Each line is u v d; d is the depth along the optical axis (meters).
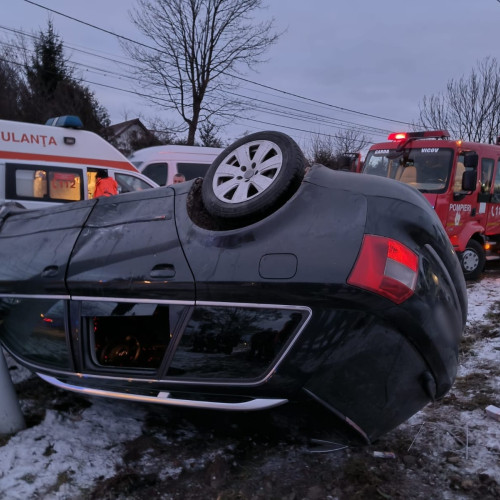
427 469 2.91
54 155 8.30
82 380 2.77
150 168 11.28
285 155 2.67
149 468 2.84
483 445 3.16
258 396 2.44
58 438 3.03
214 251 2.53
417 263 2.47
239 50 27.11
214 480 2.73
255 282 2.38
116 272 2.67
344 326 2.33
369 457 3.01
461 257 8.92
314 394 2.37
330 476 2.82
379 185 2.67
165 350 2.62
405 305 2.38
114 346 2.97
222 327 2.46
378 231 2.43
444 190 8.52
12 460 2.78
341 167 10.32
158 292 2.55
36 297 2.90
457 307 2.73
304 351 2.34
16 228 3.31
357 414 2.48
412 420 3.49
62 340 2.82
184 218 2.78
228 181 2.79
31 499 2.51
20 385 3.66
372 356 2.38
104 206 3.11
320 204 2.54
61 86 27.39
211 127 28.19
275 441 2.97
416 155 9.08
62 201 8.37
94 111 28.31
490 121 24.22
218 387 2.46
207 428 3.05
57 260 2.88
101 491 2.59
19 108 25.27
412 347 2.47
